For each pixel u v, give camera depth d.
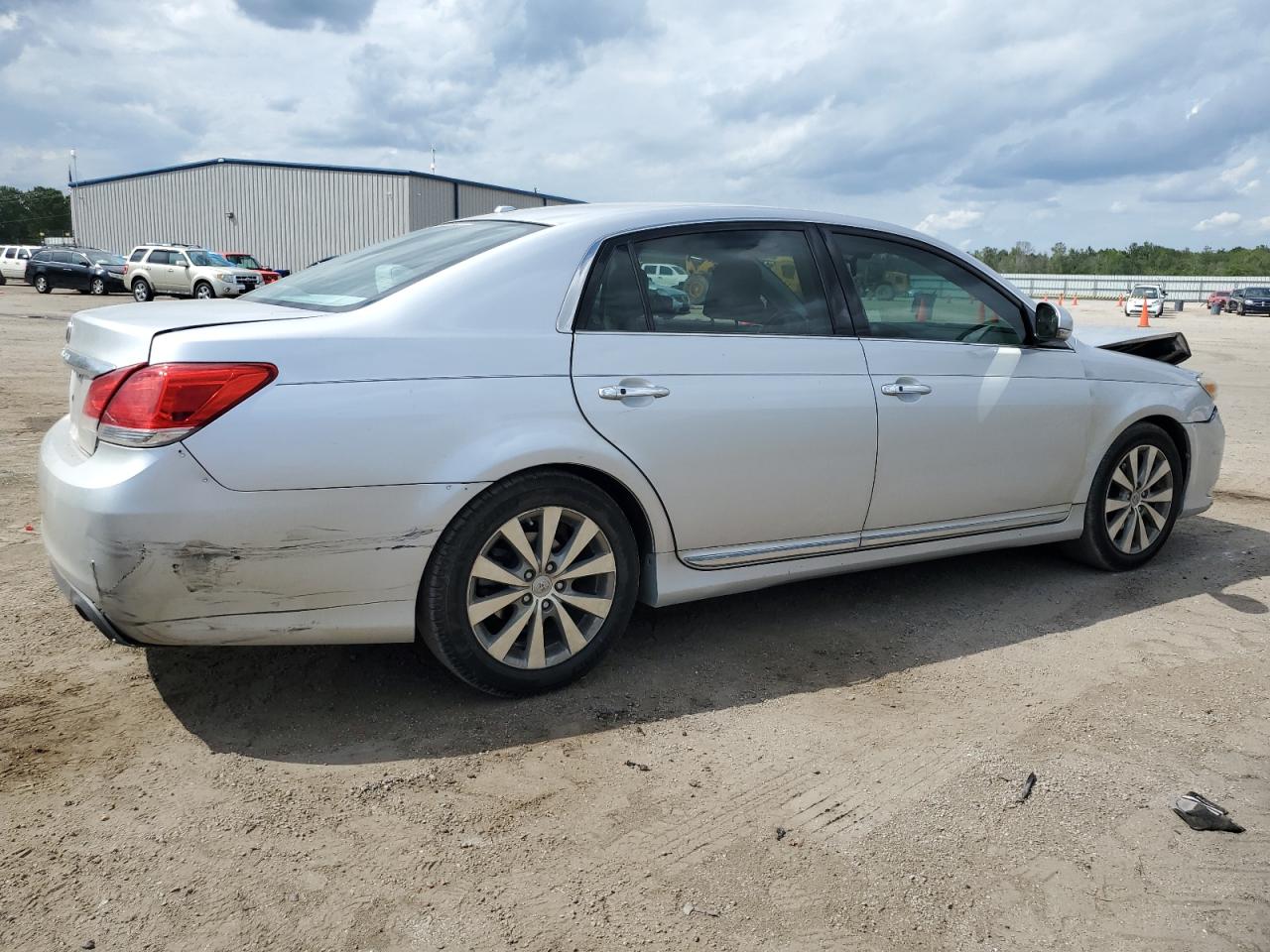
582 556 3.26
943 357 3.98
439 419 2.88
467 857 2.39
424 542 2.90
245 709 3.12
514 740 2.98
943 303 4.09
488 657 3.10
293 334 2.78
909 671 3.55
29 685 3.23
